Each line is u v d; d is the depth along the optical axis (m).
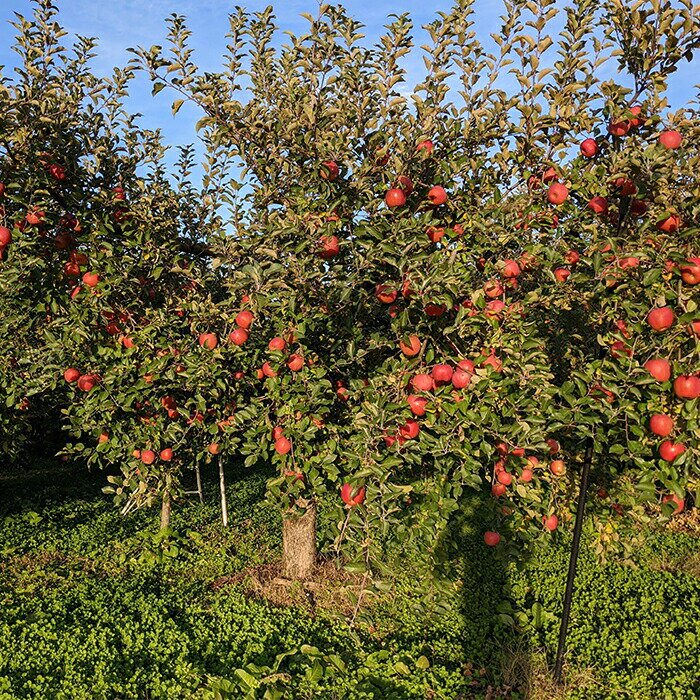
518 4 4.34
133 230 5.59
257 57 6.04
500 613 6.72
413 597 6.94
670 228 4.14
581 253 4.80
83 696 4.70
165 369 5.09
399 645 5.90
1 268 4.89
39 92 5.48
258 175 5.84
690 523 9.83
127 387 5.07
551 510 4.92
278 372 4.63
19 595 6.82
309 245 4.39
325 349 5.23
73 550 8.40
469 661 5.70
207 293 6.11
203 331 5.30
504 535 4.68
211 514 10.13
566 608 5.32
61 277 5.43
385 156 4.57
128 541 8.69
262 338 5.22
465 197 4.81
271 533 9.37
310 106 4.71
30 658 5.25
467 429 4.04
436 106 4.52
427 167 4.72
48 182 5.07
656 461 3.92
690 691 5.23
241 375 5.41
